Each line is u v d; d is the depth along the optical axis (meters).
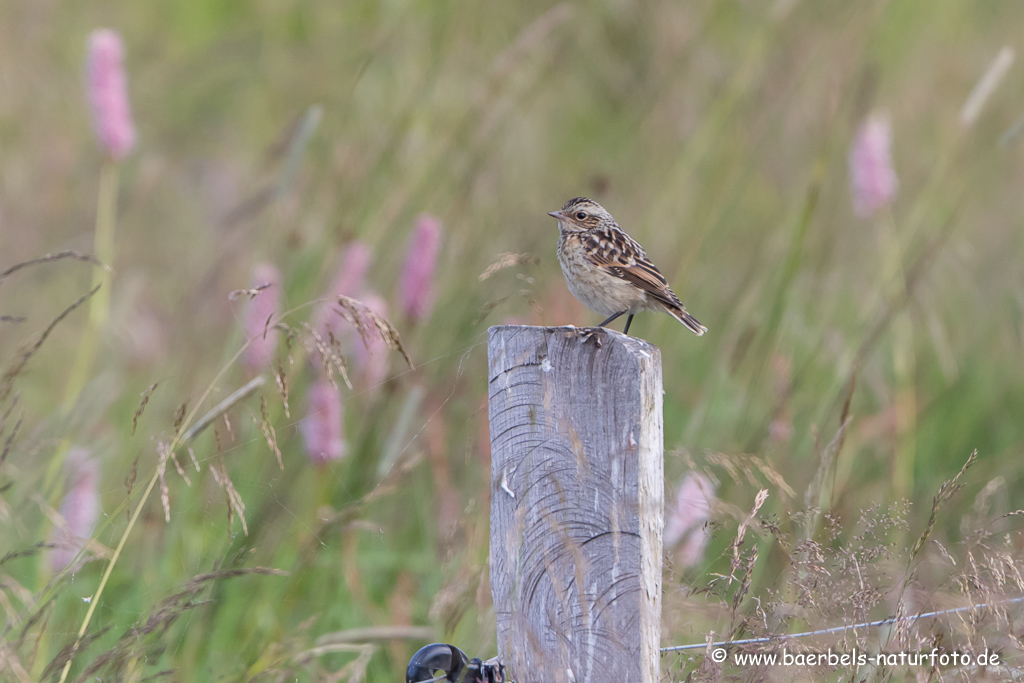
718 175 14.09
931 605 6.70
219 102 20.12
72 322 13.86
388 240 11.46
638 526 5.05
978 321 13.80
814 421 9.84
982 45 18.41
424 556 9.23
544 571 5.32
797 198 14.18
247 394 7.11
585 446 5.14
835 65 14.92
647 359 5.01
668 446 10.60
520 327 5.32
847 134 12.94
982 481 10.29
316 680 7.19
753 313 11.70
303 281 10.84
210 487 8.55
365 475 9.09
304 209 11.45
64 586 7.08
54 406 11.42
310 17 19.88
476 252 11.48
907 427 10.34
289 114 17.72
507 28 15.27
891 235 11.28
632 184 15.23
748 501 9.18
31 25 18.42
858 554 6.60
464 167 12.08
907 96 17.27
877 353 11.41
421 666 5.72
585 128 16.50
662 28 16.27
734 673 5.87
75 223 16.16
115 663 6.18
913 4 18.48
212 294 12.53
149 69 20.69
